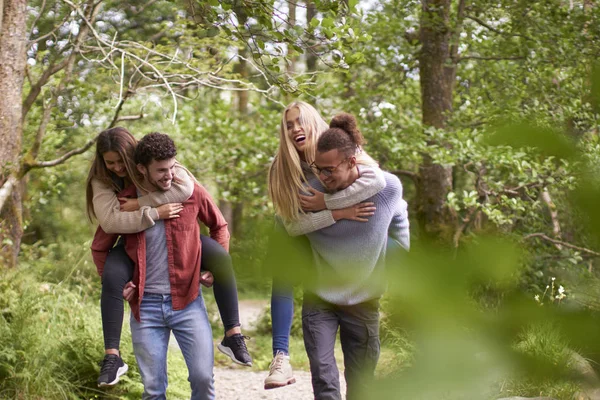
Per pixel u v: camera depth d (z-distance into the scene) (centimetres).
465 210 978
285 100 1048
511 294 36
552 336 37
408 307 36
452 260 35
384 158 1028
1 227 583
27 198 892
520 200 693
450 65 957
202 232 342
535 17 795
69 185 1408
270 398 595
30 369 448
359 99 1058
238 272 44
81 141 1040
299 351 780
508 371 36
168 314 327
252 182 1015
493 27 950
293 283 44
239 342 331
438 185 977
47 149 923
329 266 56
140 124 1059
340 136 274
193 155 1026
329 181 279
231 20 418
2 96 564
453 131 934
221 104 1048
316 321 302
